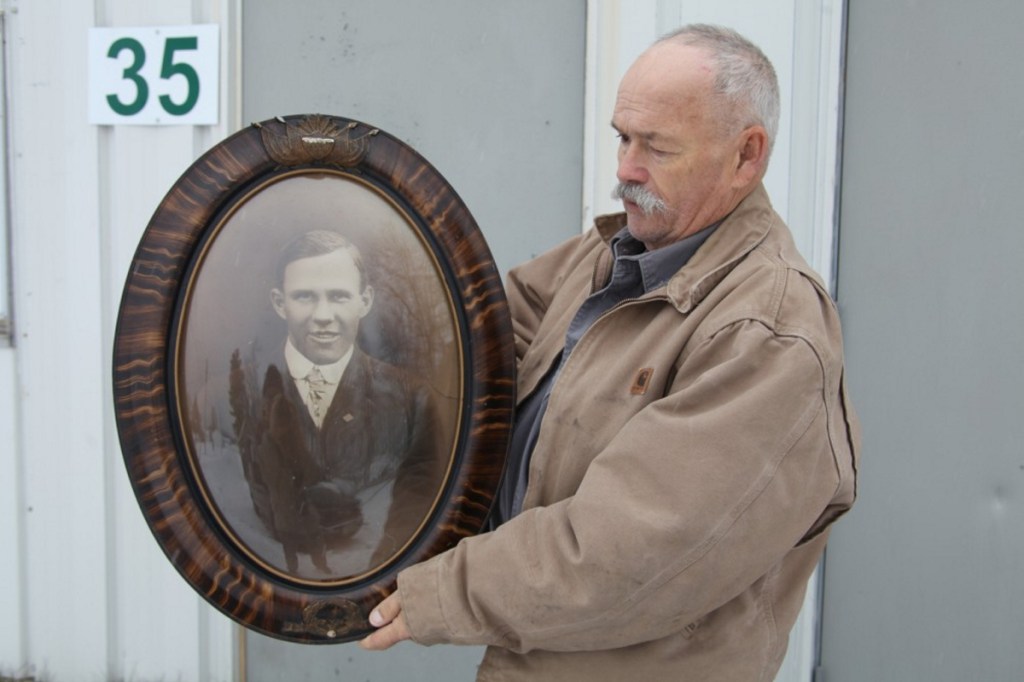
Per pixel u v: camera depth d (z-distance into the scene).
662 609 0.99
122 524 2.23
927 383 1.74
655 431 0.98
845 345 1.99
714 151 1.08
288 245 1.12
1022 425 1.51
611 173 2.00
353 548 1.14
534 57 2.04
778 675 2.11
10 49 2.13
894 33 1.80
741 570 0.98
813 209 1.98
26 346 2.21
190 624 2.22
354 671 2.23
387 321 1.13
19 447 2.24
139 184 2.14
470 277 1.14
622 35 1.96
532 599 0.99
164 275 1.08
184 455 1.10
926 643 1.76
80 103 2.13
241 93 2.12
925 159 1.73
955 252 1.66
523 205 2.09
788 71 1.94
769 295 1.02
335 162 1.13
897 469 1.84
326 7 2.08
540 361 1.29
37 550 2.26
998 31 1.55
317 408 1.13
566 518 1.01
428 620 1.04
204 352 1.10
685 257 1.14
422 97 2.08
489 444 1.14
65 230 2.17
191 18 2.08
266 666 2.24
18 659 2.29
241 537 1.12
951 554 1.69
